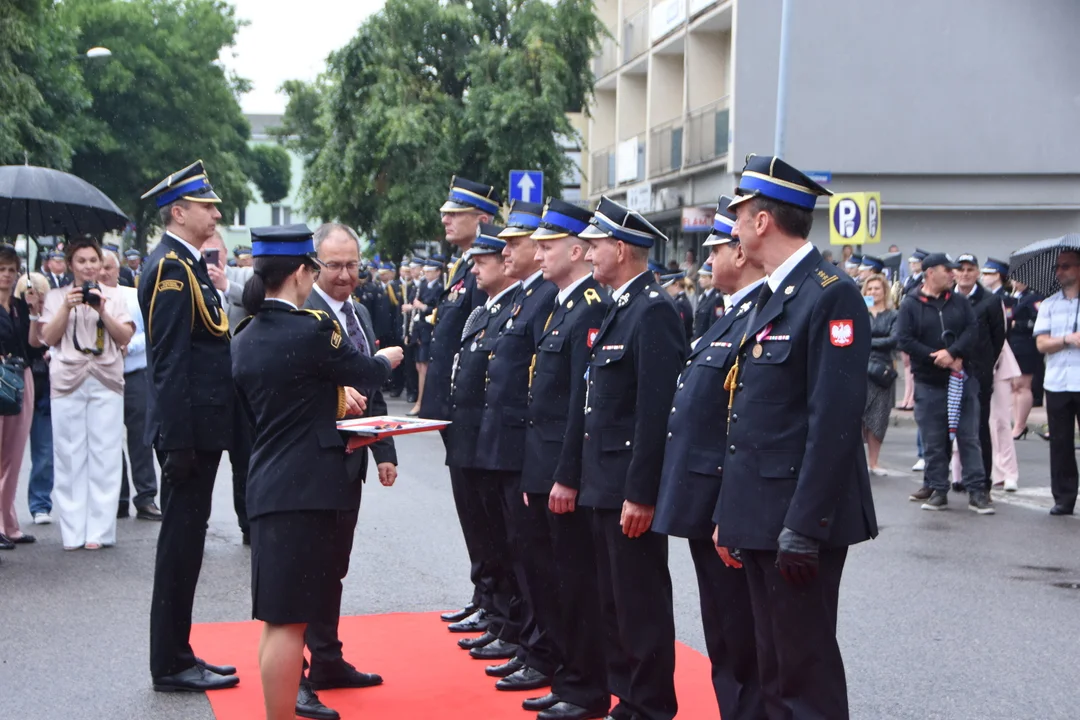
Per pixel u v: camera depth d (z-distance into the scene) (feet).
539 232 18.61
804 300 13.78
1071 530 31.81
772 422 13.87
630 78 105.70
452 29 79.10
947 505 35.45
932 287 34.45
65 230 31.89
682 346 16.57
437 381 23.31
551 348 18.75
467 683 19.72
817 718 13.60
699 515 15.26
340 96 80.64
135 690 19.17
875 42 79.71
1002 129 80.79
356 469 16.72
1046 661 20.59
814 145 80.12
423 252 94.02
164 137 134.51
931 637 21.97
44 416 32.81
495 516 20.98
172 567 18.98
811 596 13.58
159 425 18.71
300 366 16.25
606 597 17.22
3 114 72.43
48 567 27.37
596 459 16.89
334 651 19.34
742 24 78.79
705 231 88.63
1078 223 81.97
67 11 128.67
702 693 18.98
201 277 19.70
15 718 17.90
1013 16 80.07
